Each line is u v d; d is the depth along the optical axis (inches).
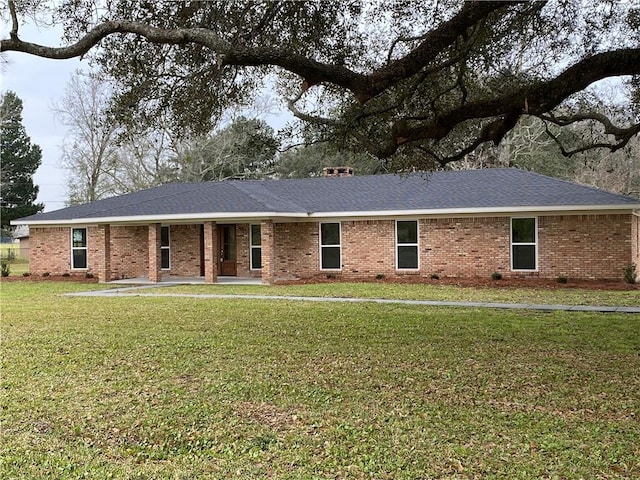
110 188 1620.3
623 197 735.1
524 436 222.4
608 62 267.4
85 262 1015.6
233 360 351.9
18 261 1807.3
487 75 384.8
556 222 767.7
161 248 974.4
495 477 187.8
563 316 498.3
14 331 462.3
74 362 353.4
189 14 282.5
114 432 235.9
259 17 293.1
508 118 323.3
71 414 257.4
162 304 618.8
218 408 261.9
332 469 197.0
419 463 200.2
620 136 398.9
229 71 319.6
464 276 812.6
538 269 778.2
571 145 868.0
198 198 876.0
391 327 455.2
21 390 294.8
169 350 382.3
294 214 822.5
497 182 856.3
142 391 290.4
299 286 789.9
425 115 386.0
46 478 193.2
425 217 828.6
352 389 287.9
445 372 315.6
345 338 414.6
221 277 938.1
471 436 224.1
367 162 1362.0
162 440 227.0
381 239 853.8
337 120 386.0
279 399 273.3
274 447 217.3
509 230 791.1
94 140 1552.7
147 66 303.3
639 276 810.8
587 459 199.9
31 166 2130.9
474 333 424.8
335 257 880.3
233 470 197.8
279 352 372.2
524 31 349.4
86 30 291.0
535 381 295.4
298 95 388.8
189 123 320.8
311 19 305.4
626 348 367.6
